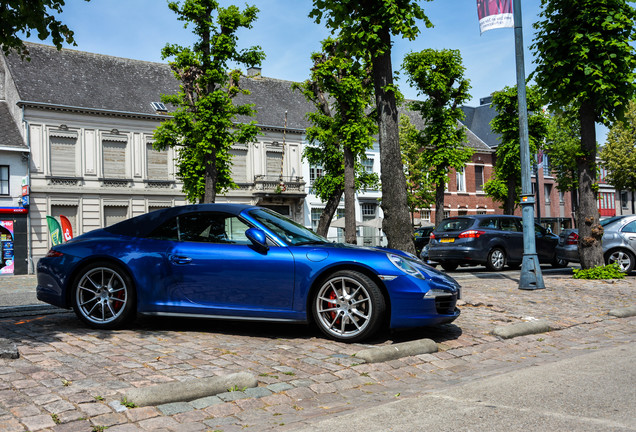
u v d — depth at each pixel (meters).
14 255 26.34
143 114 29.73
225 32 18.73
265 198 34.00
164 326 5.96
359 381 4.19
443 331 5.99
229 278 5.45
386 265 5.23
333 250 5.38
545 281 11.40
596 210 12.21
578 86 11.86
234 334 5.60
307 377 4.18
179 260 5.58
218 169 22.34
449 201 42.94
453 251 15.02
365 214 38.78
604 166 39.81
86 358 4.50
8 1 6.79
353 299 5.26
